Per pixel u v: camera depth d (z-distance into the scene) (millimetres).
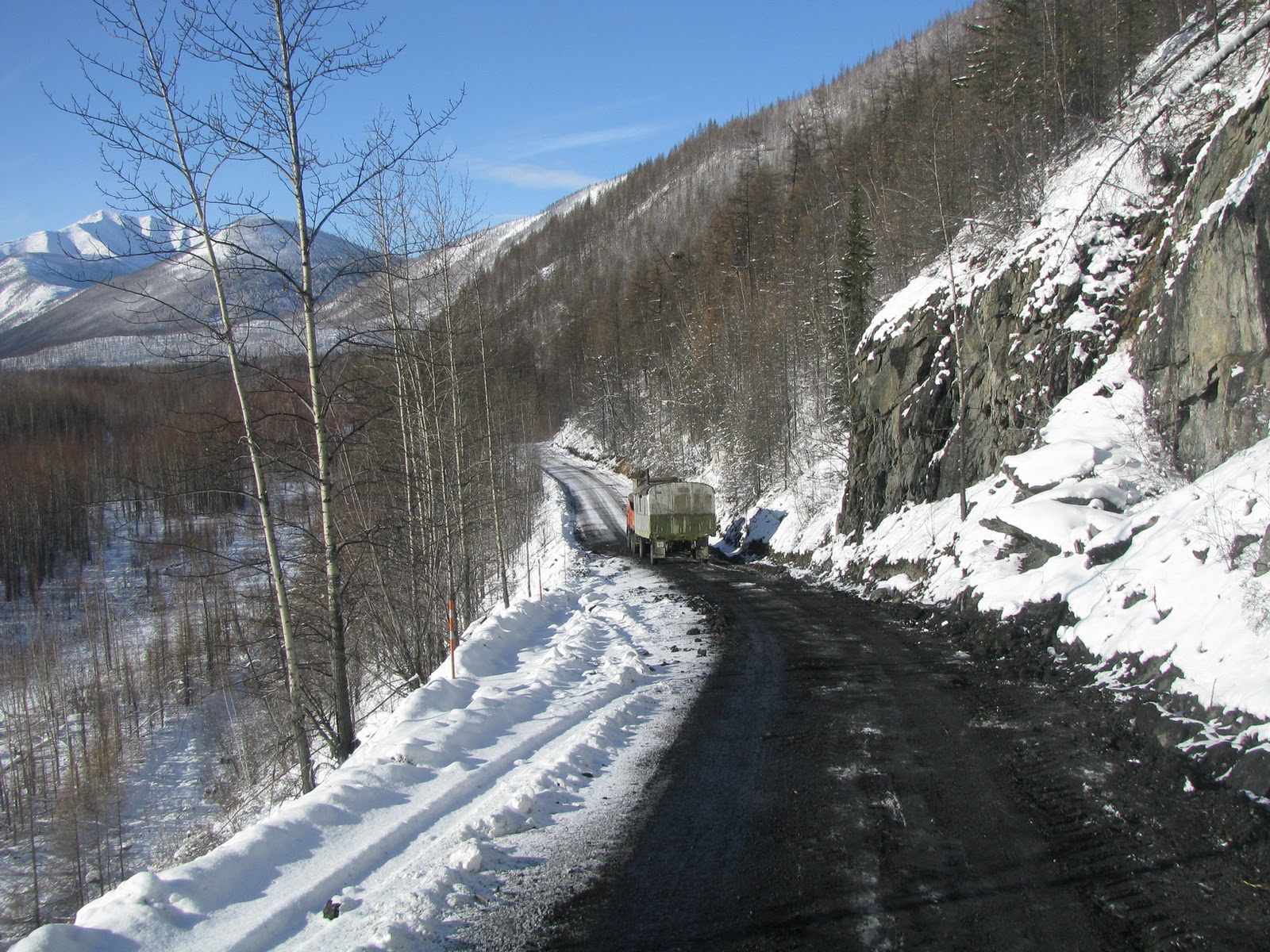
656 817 6672
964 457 19062
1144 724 8102
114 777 25969
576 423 97250
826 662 12734
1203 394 12969
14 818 24484
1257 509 9320
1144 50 28609
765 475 41938
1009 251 21578
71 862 21328
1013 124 26453
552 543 40125
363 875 5598
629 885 5434
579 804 7035
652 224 135875
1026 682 10555
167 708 31656
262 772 22281
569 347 103062
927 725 9023
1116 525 12797
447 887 5352
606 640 15453
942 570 17094
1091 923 4719
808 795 7055
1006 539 15422
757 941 4652
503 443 32781
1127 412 15938
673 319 81250
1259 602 7969
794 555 30312
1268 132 12859
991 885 5254
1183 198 15859
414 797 6996
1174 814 6168
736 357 57469
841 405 34844
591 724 9289
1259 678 7297
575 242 158250
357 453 16906
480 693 10312
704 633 16125
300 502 19828
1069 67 28172
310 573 18891
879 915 4910
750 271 67438
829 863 5672
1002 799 6742
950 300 23328
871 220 42344
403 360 17281
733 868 5656
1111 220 18984
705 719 9781
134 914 4684
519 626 15875
